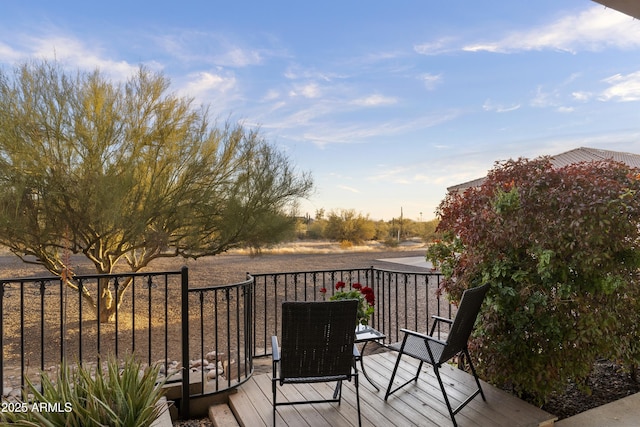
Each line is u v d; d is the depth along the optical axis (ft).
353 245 77.66
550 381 9.95
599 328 9.87
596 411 9.57
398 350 9.80
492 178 11.48
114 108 22.74
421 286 35.01
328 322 8.11
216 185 25.05
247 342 11.37
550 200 9.81
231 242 26.23
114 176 21.39
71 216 21.80
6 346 19.31
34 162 20.18
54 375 13.37
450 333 8.60
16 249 22.16
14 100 20.53
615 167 10.66
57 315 25.53
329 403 9.70
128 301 29.96
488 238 10.71
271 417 8.96
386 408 9.37
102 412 6.62
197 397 9.96
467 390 10.37
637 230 9.80
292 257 58.90
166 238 23.57
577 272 10.04
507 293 10.11
